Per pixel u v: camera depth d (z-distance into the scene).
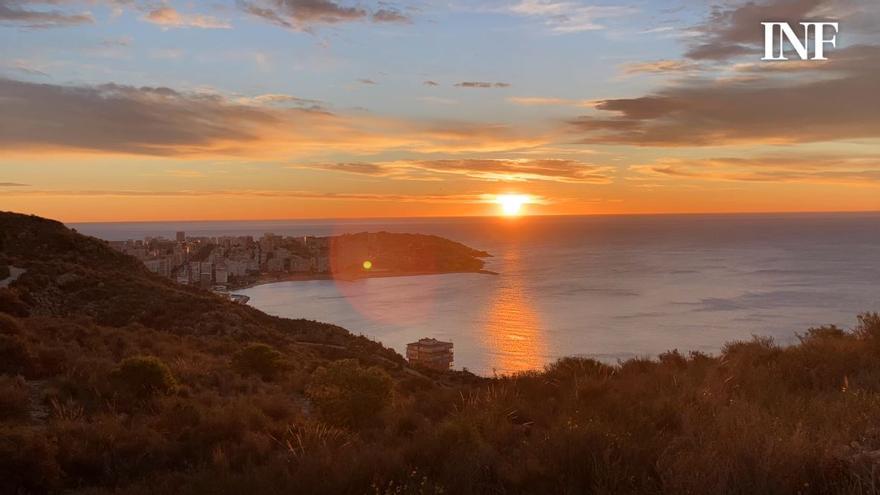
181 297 36.53
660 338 91.50
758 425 5.29
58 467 7.23
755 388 7.73
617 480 4.68
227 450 7.87
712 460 4.46
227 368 17.17
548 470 5.14
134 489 6.53
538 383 10.34
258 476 6.12
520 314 124.50
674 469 4.56
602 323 109.69
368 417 9.78
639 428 6.08
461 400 9.77
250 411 9.69
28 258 39.38
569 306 135.12
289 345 31.72
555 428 6.05
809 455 4.39
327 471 5.91
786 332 89.31
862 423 5.35
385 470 5.73
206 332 30.62
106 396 11.38
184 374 14.48
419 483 5.35
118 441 8.29
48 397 11.07
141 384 11.97
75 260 41.94
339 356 31.36
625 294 153.50
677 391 7.92
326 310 134.50
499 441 6.71
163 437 8.62
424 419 8.65
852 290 145.75
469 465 5.46
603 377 10.13
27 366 12.91
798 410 6.08
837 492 3.96
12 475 6.80
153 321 31.58
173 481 6.71
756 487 4.12
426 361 66.38
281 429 9.12
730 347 11.82
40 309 29.36
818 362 8.98
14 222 44.47
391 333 103.88
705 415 6.32
